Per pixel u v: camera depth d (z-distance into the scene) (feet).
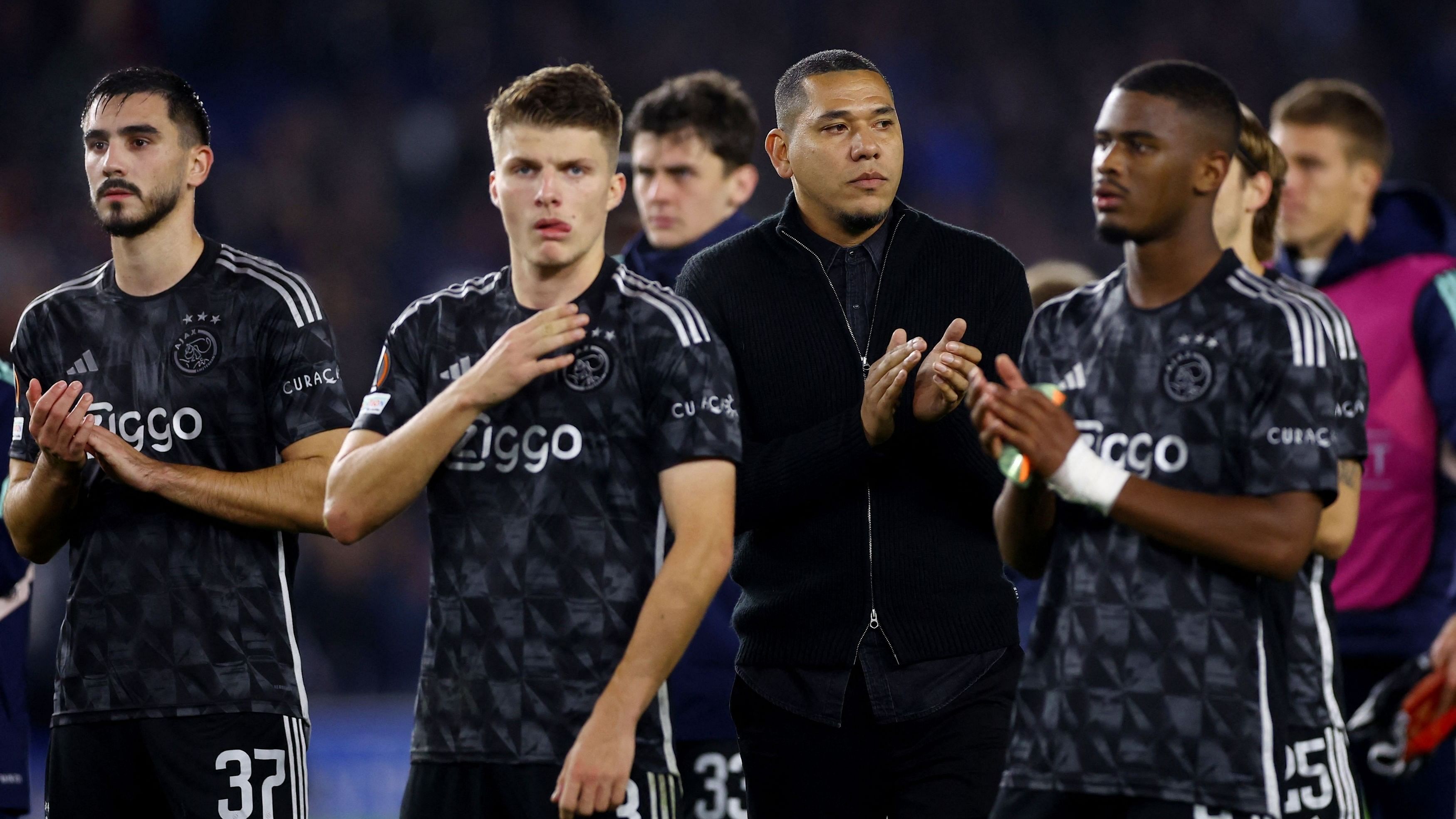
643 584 38.68
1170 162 37.76
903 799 41.86
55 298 43.98
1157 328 38.52
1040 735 38.40
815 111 41.75
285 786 42.24
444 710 38.68
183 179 42.88
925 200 187.32
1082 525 38.75
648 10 194.29
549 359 38.34
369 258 166.40
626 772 36.47
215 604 42.04
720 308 43.42
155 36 172.24
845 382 42.70
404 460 37.65
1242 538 36.09
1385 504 55.83
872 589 41.86
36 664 99.35
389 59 180.86
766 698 42.55
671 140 58.18
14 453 44.01
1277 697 37.37
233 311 42.98
